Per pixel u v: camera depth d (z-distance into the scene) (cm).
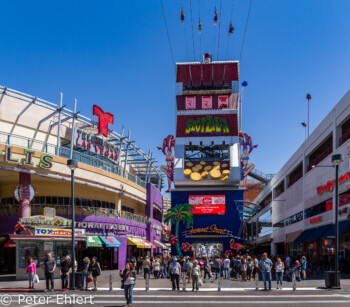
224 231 5806
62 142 4497
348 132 3575
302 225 5047
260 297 2002
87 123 4597
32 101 4106
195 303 1780
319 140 4419
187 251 5806
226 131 6131
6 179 4044
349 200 3375
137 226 5184
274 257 4594
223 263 3519
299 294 2111
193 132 6169
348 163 3422
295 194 5556
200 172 5972
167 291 2312
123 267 4544
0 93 3938
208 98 6312
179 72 6444
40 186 4275
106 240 4191
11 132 3975
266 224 8038
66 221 3509
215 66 6431
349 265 3444
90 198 4625
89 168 4203
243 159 6053
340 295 2056
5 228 3656
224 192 5972
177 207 5844
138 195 5481
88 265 2355
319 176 4350
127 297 1661
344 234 3478
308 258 4738
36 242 3148
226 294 2152
